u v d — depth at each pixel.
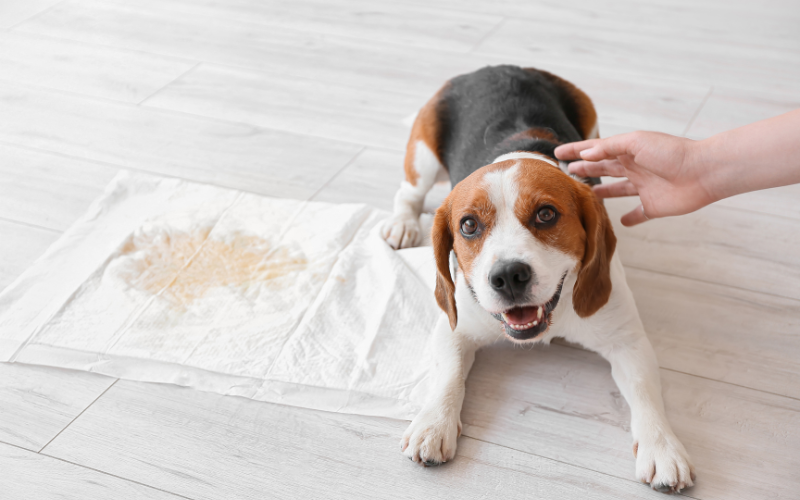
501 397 1.73
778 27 3.52
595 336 1.71
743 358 1.80
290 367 1.81
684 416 1.64
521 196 1.48
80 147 2.81
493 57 3.37
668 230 2.27
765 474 1.50
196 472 1.57
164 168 2.68
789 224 2.26
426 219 2.38
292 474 1.56
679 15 3.71
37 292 2.07
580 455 1.57
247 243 2.26
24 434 1.68
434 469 1.55
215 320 1.96
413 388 1.74
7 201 2.50
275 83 3.23
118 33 3.74
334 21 3.80
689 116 2.84
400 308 1.96
